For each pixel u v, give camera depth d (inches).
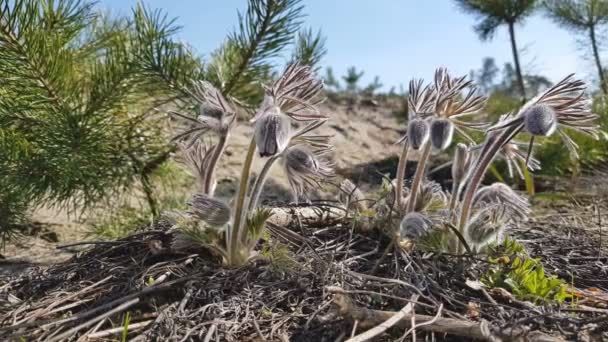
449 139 9.7
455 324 7.4
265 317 8.2
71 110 15.5
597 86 36.4
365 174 29.0
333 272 9.2
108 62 16.1
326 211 12.2
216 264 9.8
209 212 9.5
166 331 7.8
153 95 17.5
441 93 9.8
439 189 11.9
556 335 7.5
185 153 11.1
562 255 11.8
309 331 7.8
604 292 9.7
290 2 16.6
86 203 16.6
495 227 10.0
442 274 9.2
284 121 8.5
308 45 18.0
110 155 17.2
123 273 9.9
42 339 7.8
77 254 11.5
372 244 10.9
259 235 9.8
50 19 15.3
